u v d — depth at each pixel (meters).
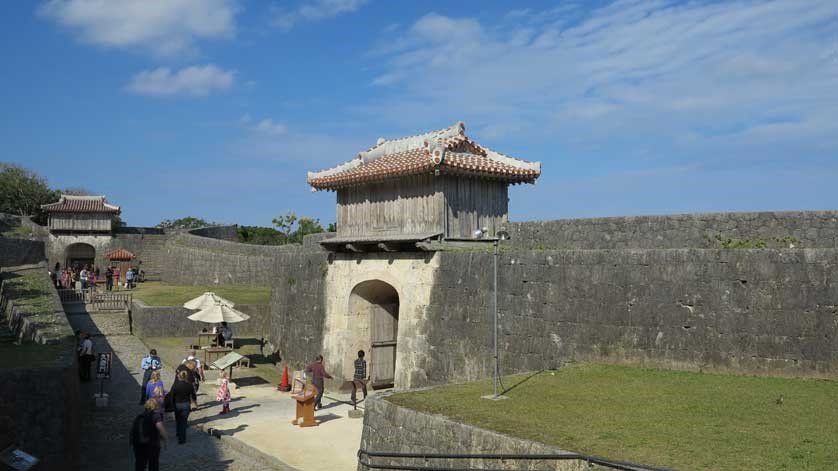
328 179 28.00
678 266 17.61
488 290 21.53
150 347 34.59
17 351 18.27
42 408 15.40
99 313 40.69
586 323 18.98
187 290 49.22
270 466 17.53
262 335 38.81
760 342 16.31
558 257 19.75
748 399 14.31
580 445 11.69
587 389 15.96
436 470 12.59
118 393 25.27
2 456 11.20
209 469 17.27
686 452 11.13
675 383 16.09
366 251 26.84
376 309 28.22
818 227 19.56
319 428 21.16
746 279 16.64
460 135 26.89
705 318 17.09
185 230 68.31
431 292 23.61
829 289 15.58
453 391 16.39
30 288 30.69
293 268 32.38
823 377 15.49
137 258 65.06
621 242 23.41
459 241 24.89
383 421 15.41
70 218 63.28
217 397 24.05
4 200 76.62
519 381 17.19
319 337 29.25
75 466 16.97
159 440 14.89
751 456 10.84
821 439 11.55
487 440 12.66
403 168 24.69
